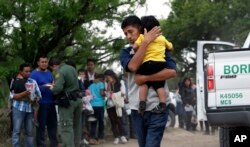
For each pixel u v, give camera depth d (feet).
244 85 23.56
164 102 18.10
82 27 43.37
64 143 32.65
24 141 36.76
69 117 32.78
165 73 17.99
